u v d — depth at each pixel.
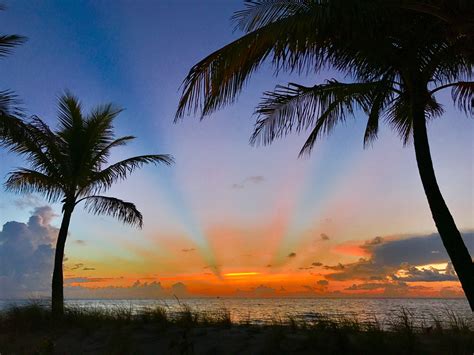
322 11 4.98
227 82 5.24
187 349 6.68
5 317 10.48
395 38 6.62
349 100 7.91
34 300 11.39
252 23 5.43
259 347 6.66
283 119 7.87
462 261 5.82
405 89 6.98
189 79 5.26
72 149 13.16
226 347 6.94
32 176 12.63
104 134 14.01
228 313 9.88
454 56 6.69
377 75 7.02
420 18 6.37
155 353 7.07
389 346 5.95
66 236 13.03
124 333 8.12
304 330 7.57
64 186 13.30
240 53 5.07
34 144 11.59
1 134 9.02
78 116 13.35
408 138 9.02
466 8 5.09
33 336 8.90
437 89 6.89
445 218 6.04
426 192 6.24
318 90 7.67
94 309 10.70
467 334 6.25
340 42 6.29
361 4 5.09
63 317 10.23
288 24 4.99
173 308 10.30
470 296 5.69
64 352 7.57
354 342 6.27
